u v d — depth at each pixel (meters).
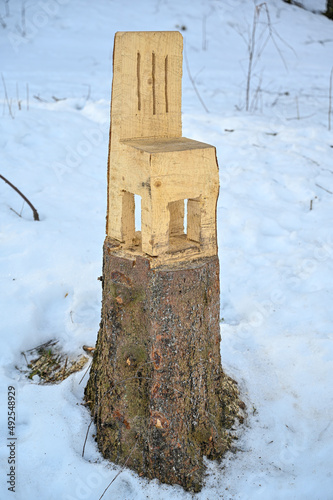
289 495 2.23
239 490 2.24
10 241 3.75
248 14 11.25
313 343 3.02
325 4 12.13
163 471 2.24
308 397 2.74
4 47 8.94
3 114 5.50
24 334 3.03
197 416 2.29
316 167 5.14
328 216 4.38
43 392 2.62
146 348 2.17
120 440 2.30
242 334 3.15
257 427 2.54
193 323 2.18
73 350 2.99
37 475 2.25
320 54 9.99
